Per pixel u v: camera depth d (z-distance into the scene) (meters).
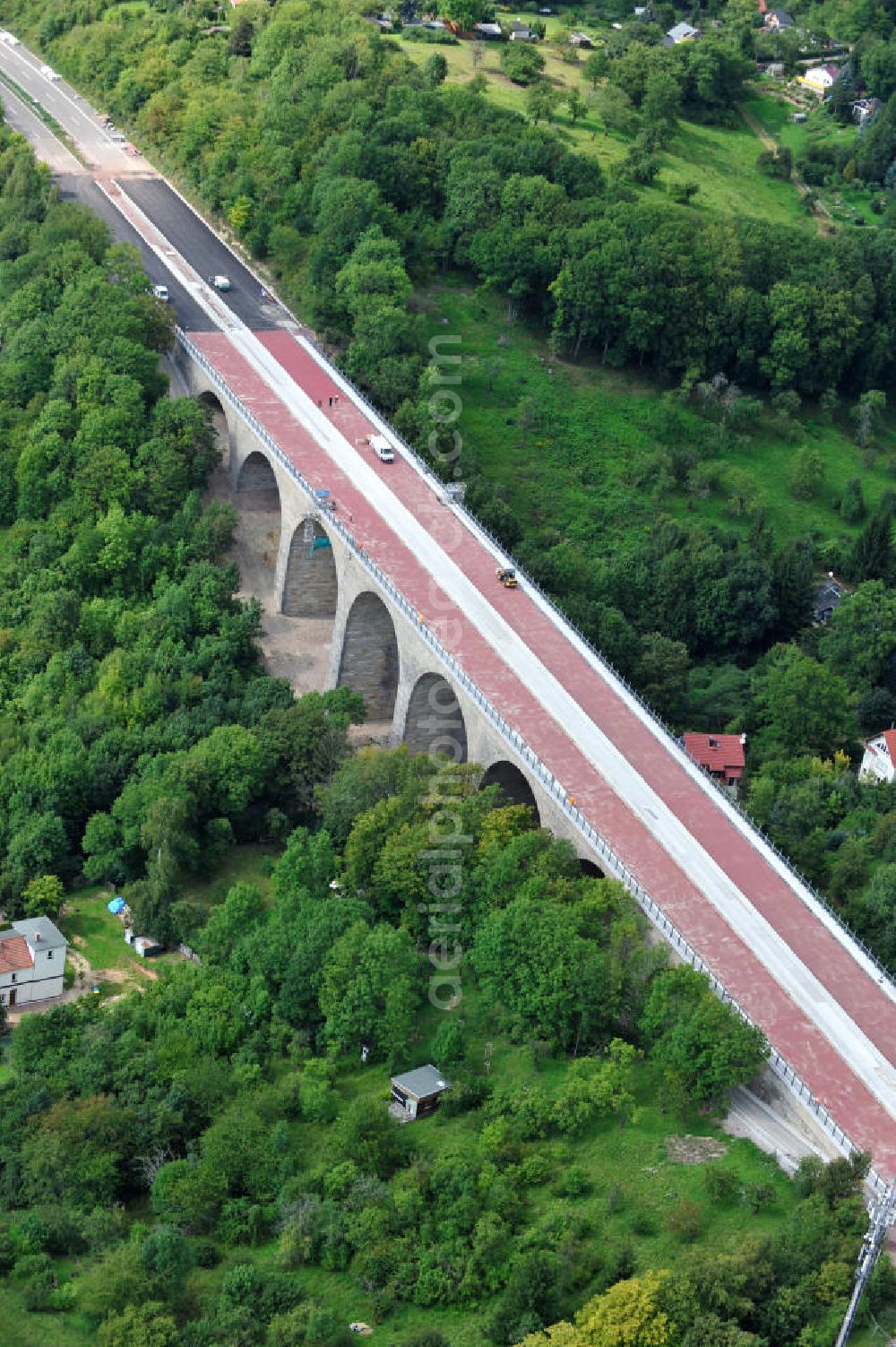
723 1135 184.62
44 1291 173.25
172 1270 173.00
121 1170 189.25
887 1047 190.50
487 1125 185.88
